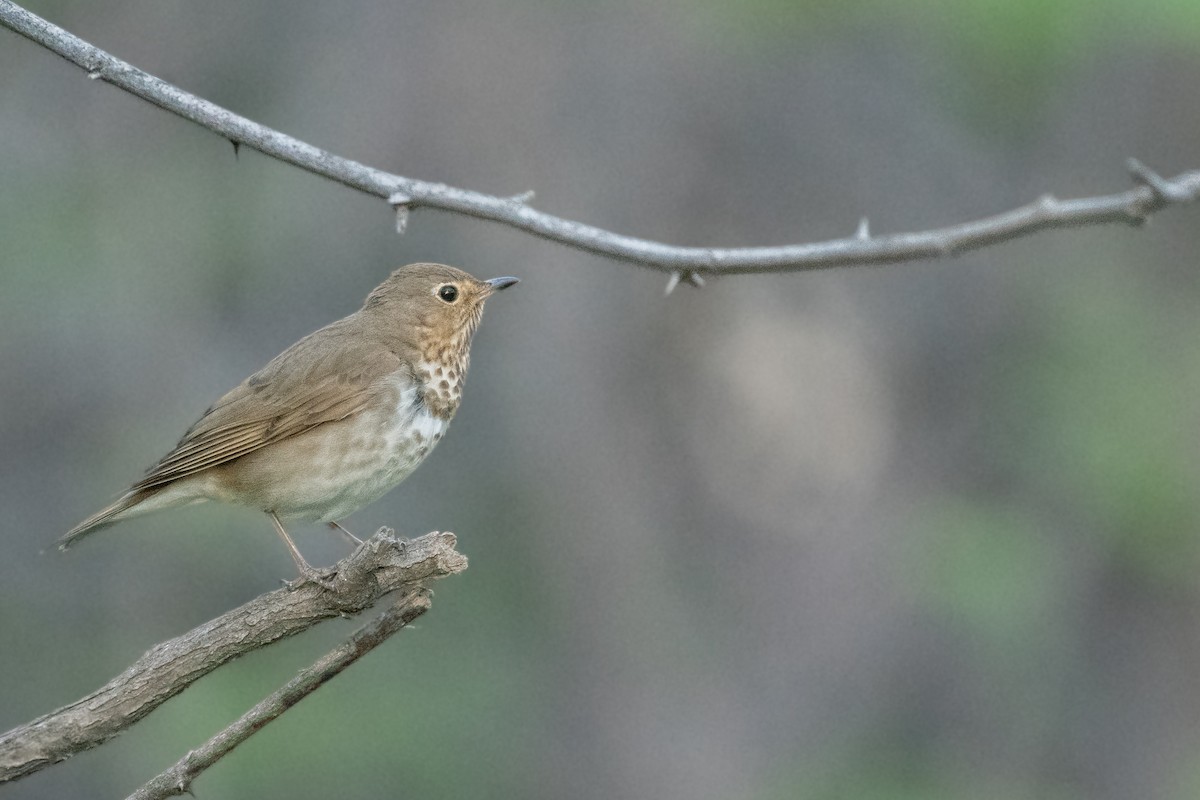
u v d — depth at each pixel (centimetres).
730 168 1530
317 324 1495
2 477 1461
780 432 1535
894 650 1512
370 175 703
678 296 1520
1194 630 1533
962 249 691
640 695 1471
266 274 1505
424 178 1477
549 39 1508
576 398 1492
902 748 1507
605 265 1505
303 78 1513
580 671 1473
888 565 1520
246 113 1520
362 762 1395
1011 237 684
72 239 1480
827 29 1460
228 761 1373
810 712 1495
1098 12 1324
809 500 1537
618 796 1448
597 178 1489
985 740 1508
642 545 1493
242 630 668
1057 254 1584
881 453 1558
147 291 1490
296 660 1448
